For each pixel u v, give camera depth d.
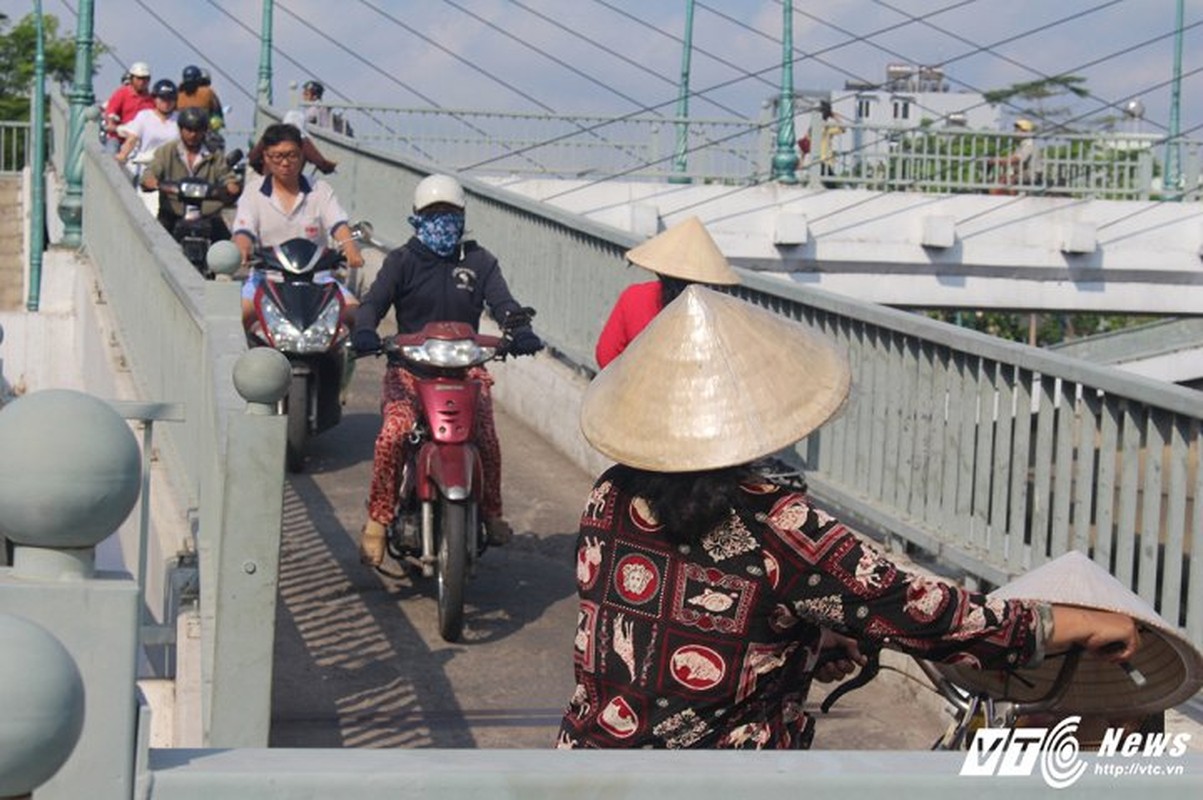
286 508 9.56
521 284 12.97
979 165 22.78
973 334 6.92
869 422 7.88
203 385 6.80
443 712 6.53
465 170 22.56
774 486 3.21
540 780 2.49
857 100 29.30
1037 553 6.44
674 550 3.18
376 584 8.09
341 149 19.89
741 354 3.24
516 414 12.50
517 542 9.16
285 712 6.45
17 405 2.37
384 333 15.61
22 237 24.86
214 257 7.91
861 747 6.18
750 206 21.75
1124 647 3.22
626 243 10.59
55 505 2.33
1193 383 21.53
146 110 18.36
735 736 3.19
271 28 26.11
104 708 2.37
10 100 42.16
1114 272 21.98
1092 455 6.15
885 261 21.59
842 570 3.11
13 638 1.91
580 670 3.29
